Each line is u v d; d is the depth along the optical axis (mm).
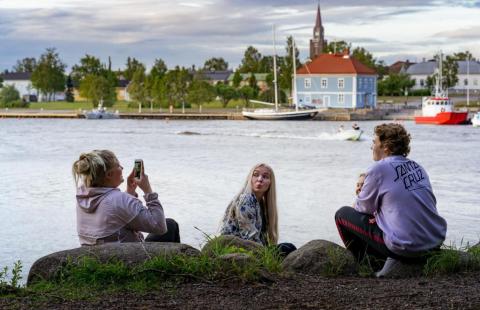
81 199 7039
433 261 7016
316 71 128500
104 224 6902
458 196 28703
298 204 25594
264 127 95188
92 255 6449
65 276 6340
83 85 147125
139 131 85875
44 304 5672
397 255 6961
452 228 20641
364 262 7250
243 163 44688
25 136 75750
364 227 7109
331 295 6016
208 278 6391
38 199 26672
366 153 54156
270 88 144500
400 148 7098
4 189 29969
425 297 5930
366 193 7051
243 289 6160
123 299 5816
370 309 5570
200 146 61094
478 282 6605
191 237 18891
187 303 5719
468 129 90625
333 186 32062
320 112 117062
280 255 7719
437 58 182000
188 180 34000
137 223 6945
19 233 19094
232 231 8047
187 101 132875
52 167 41594
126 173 39875
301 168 41875
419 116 104000
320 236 19047
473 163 45656
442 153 54031
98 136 75562
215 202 26031
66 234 19016
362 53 173875
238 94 143500
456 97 168125
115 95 152000
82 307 5598
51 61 171875
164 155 51438
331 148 59438
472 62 198500
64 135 77938
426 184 7031
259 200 8266
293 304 5723
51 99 183125
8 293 6016
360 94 127188
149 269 6328
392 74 176750
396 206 6895
